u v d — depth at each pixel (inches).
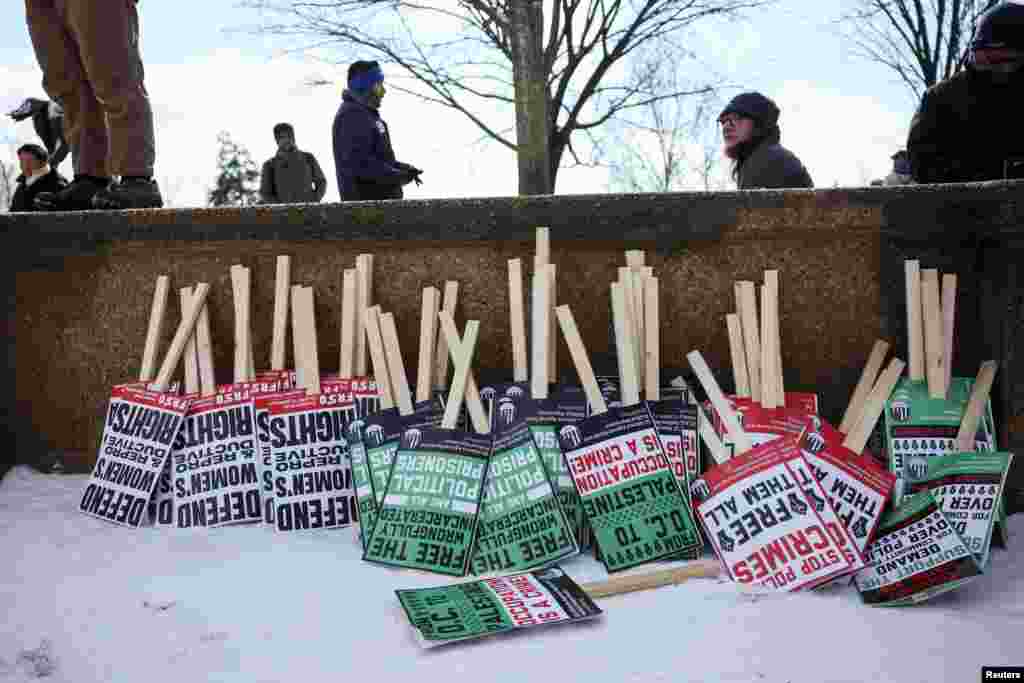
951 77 161.0
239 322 154.6
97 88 162.4
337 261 155.6
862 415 137.7
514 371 144.3
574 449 133.6
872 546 120.4
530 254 151.4
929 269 141.7
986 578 120.8
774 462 125.6
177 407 151.6
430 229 152.1
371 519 136.9
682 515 128.6
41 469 165.9
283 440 146.8
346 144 211.9
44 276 163.6
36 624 107.8
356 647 102.6
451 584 120.4
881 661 96.4
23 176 264.1
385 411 142.1
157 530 145.3
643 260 146.8
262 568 126.0
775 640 101.7
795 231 145.9
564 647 101.6
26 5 170.4
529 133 277.0
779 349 142.1
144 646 103.0
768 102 183.0
